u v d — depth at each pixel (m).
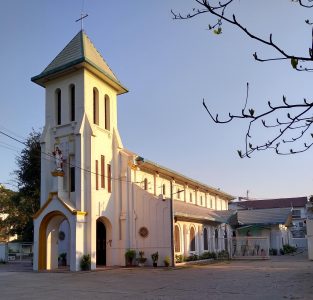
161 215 28.81
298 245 67.81
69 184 27.67
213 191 49.34
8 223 48.66
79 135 27.25
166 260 27.94
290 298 13.78
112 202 29.28
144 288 16.89
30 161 38.06
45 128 29.22
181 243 31.39
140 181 31.25
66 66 28.16
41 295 15.21
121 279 20.36
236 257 38.28
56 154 27.42
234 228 45.00
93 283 18.81
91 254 25.88
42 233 27.00
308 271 23.72
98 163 28.19
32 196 38.62
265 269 25.53
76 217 25.53
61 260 30.23
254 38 4.02
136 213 29.48
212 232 38.38
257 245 39.38
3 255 36.03
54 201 26.62
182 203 36.94
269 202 77.38
